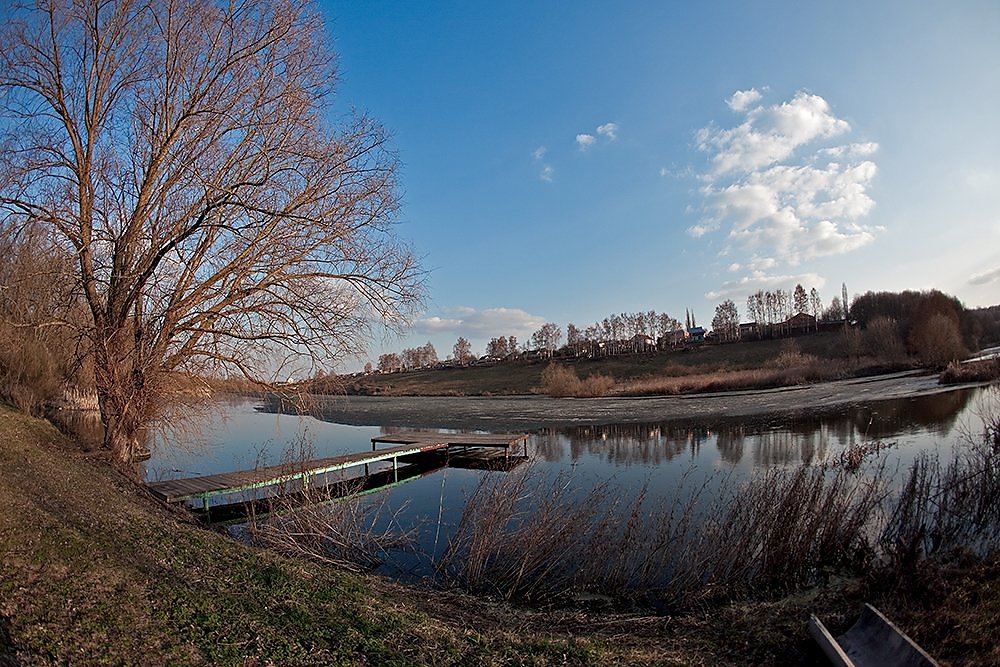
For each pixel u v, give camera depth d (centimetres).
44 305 1477
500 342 13338
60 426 1925
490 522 964
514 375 9006
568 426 3275
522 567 891
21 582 597
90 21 1377
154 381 1495
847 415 2902
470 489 1709
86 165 1389
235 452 2570
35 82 1333
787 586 866
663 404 4194
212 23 1447
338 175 1540
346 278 1568
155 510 1105
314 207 1536
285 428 3750
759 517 930
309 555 984
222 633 557
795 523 911
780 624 710
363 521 1206
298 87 1506
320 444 2966
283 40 1491
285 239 1500
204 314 1500
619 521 1105
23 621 516
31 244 1438
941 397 3206
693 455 2106
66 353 1825
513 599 866
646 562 897
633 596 863
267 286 1513
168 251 1462
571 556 962
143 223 1455
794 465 1748
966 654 565
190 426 1847
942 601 685
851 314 9294
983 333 7938
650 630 728
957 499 1025
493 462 2195
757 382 4931
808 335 9131
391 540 1130
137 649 505
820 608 747
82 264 1402
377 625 620
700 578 891
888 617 675
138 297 1466
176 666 486
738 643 671
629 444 2477
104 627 534
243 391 1644
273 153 1455
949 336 5394
